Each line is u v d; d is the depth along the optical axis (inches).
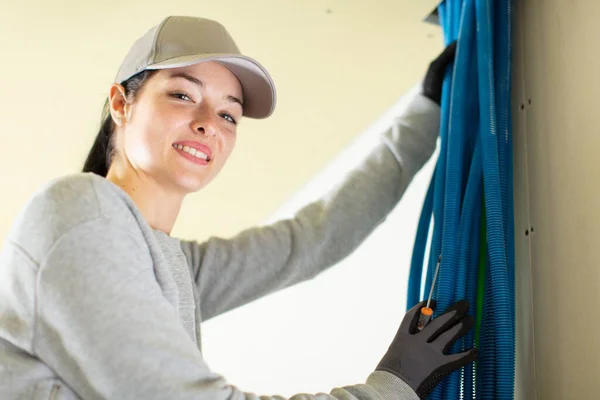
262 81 61.9
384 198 70.3
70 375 44.7
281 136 106.3
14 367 45.3
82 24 87.9
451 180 62.6
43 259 44.6
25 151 111.0
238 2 83.9
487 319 58.5
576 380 54.7
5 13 86.6
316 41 89.4
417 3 80.7
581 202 56.9
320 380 110.3
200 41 58.8
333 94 98.4
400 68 92.4
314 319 115.8
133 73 58.9
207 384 44.4
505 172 62.8
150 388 42.9
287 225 69.6
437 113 72.0
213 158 58.9
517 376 62.9
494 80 66.2
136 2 84.4
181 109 57.6
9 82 98.3
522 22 70.0
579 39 60.0
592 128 56.6
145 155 56.8
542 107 64.4
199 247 67.4
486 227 60.8
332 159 110.8
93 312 43.4
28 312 45.1
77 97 100.0
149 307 44.9
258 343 126.7
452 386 56.1
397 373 53.0
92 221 45.5
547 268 60.4
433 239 62.6
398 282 104.0
